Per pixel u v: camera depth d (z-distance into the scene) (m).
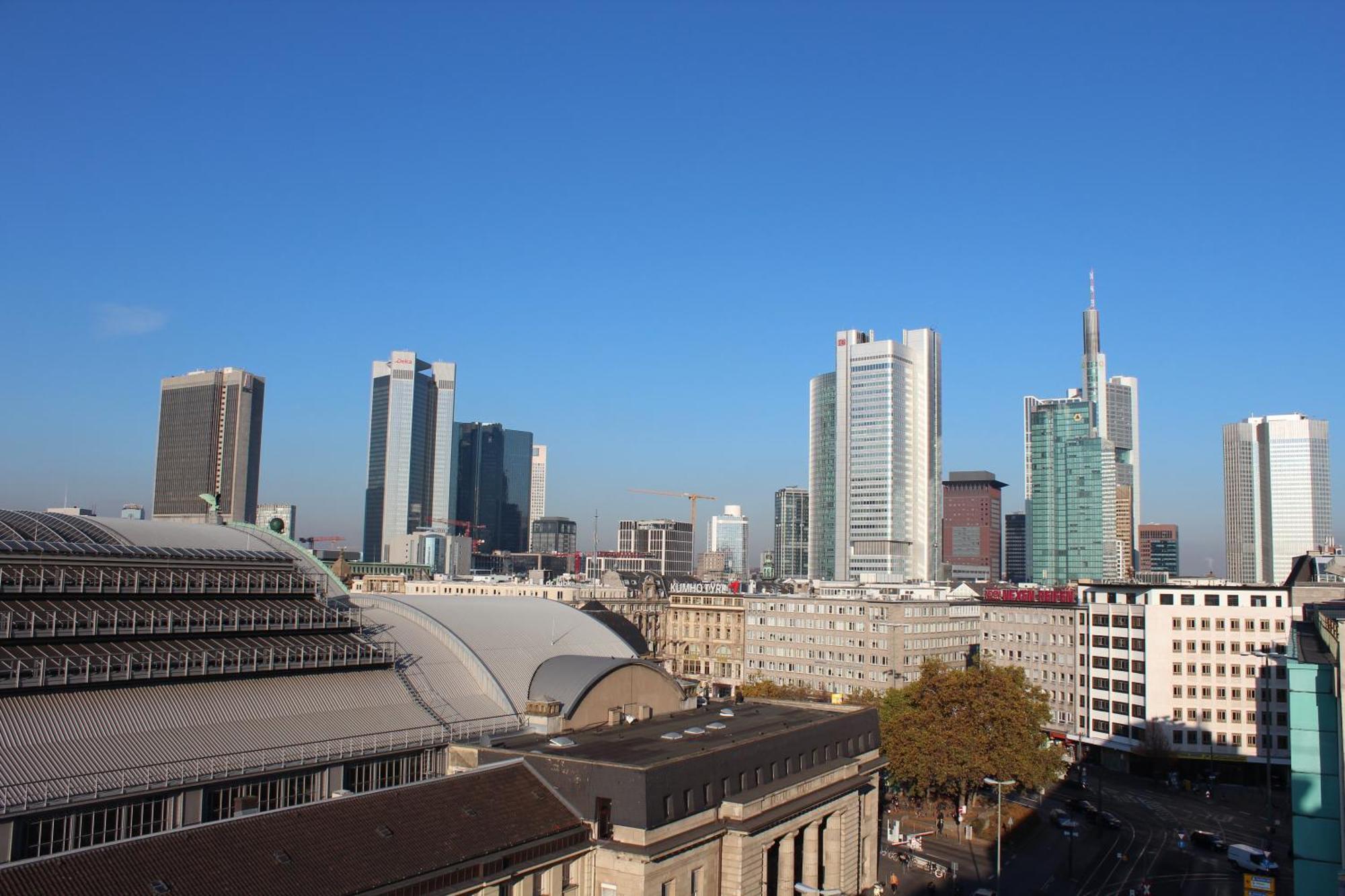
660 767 81.69
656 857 78.31
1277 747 182.50
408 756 90.38
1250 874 109.44
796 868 104.88
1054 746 152.38
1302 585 171.88
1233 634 186.50
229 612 93.25
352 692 94.25
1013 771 136.25
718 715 114.94
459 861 68.31
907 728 144.38
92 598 85.94
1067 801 163.88
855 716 116.50
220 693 84.94
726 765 90.62
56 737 71.69
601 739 96.06
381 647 104.94
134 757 73.06
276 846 62.94
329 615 101.81
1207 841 135.50
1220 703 185.50
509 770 83.50
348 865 63.75
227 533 118.00
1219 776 185.00
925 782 138.75
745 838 86.81
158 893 55.62
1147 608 190.50
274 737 82.44
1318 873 80.19
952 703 146.50
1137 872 123.12
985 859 127.25
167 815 73.00
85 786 68.19
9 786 65.25
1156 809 160.38
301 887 60.28
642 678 113.88
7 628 76.38
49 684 75.00
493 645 115.31
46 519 101.44
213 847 60.78
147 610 87.69
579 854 78.19
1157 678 188.25
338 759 83.69
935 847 133.12
